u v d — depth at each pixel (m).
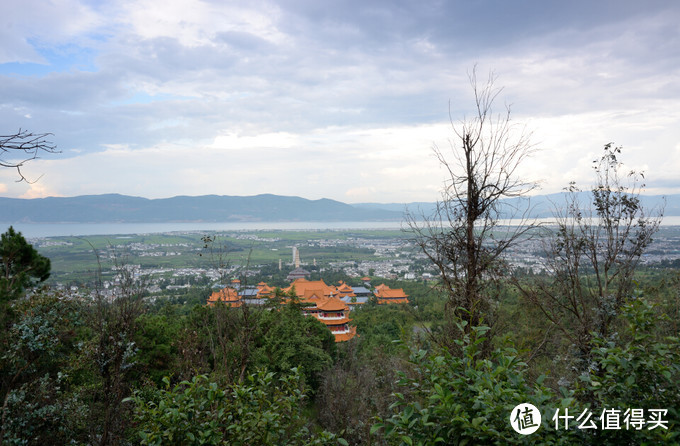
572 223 8.66
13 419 7.25
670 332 5.42
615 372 3.92
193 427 4.44
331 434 5.21
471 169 7.66
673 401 3.84
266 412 4.64
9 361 7.44
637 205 8.45
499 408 3.37
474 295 7.05
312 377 21.72
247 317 9.58
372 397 13.73
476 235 7.47
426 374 4.00
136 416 4.98
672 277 10.03
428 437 3.68
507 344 4.31
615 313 7.56
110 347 8.03
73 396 8.72
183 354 12.19
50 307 7.86
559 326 8.27
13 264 8.17
